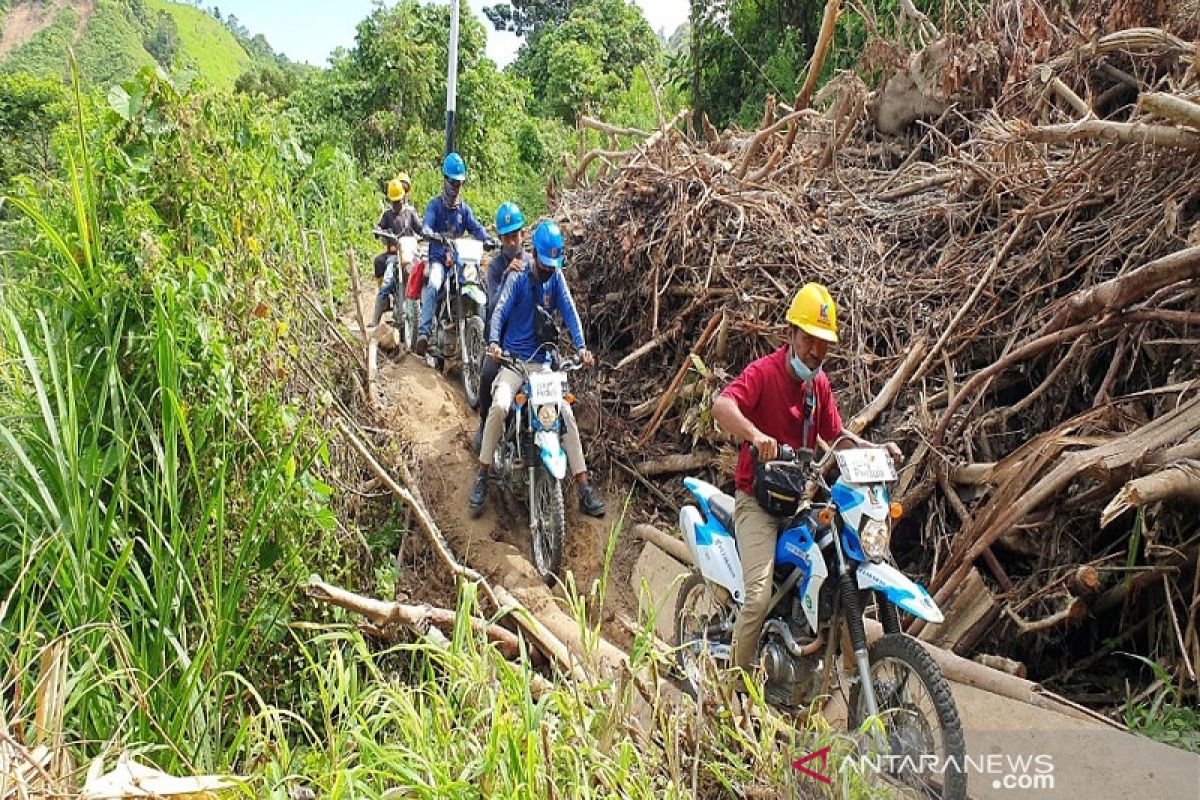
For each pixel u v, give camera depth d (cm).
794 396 399
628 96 1808
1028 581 454
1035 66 685
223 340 446
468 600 372
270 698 438
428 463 670
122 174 462
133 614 377
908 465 504
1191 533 421
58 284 446
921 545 503
